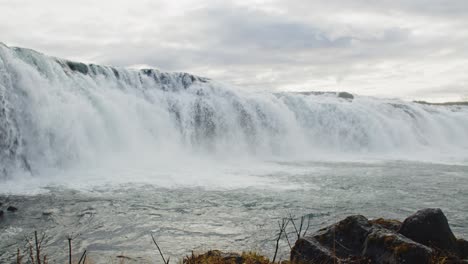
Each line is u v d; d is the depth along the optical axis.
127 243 8.65
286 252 8.26
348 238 7.02
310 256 6.68
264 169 19.86
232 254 6.78
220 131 26.61
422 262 5.86
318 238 7.14
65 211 10.91
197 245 8.60
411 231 6.70
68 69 20.97
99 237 8.99
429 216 6.77
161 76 27.31
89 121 18.97
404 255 5.91
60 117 17.42
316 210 11.63
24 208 11.09
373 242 6.44
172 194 13.30
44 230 9.36
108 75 23.61
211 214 11.02
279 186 15.11
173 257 7.88
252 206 11.95
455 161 24.77
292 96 32.47
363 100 39.59
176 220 10.39
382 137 31.69
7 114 15.63
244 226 9.99
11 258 7.69
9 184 14.00
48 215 10.49
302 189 14.60
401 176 18.05
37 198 12.23
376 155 28.42
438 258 6.08
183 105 26.42
